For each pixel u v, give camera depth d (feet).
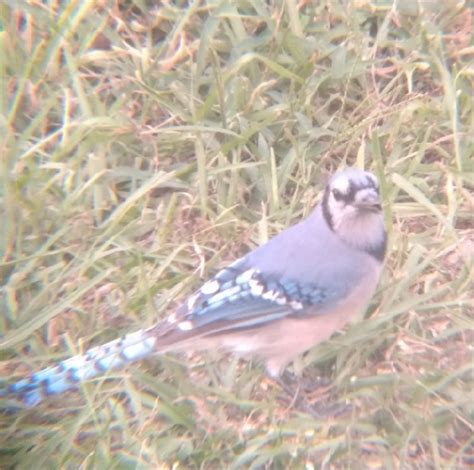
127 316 34.73
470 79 40.75
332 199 32.81
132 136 39.04
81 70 40.68
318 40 40.88
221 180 37.99
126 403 33.17
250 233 36.91
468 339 34.50
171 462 31.58
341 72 39.91
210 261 36.09
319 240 33.04
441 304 34.40
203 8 41.01
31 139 39.01
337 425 32.60
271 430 32.19
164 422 32.58
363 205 32.24
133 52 40.27
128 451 31.58
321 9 41.60
